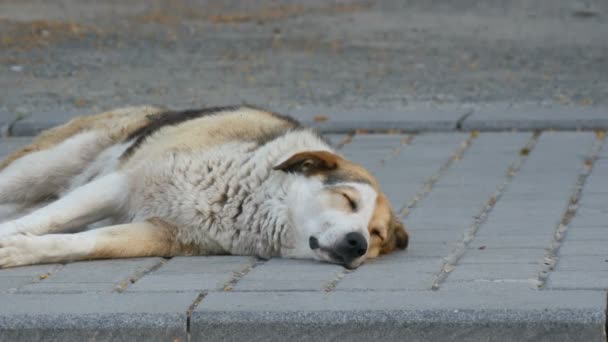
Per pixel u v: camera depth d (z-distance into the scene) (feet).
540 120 55.47
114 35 93.71
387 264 31.81
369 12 110.42
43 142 40.55
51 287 29.09
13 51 84.02
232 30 98.22
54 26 96.12
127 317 26.40
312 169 33.14
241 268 31.53
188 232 33.47
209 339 26.35
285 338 26.21
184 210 33.24
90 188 34.17
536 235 34.96
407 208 40.01
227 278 30.09
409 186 43.52
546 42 91.56
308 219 32.24
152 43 90.53
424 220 37.93
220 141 34.22
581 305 26.13
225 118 35.94
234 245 33.60
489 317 25.85
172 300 27.58
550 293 27.37
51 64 79.30
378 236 32.53
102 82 72.49
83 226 34.81
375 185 33.47
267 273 30.71
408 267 31.19
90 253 32.12
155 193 33.68
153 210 33.76
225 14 108.58
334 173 32.99
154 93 68.23
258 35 95.45
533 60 82.17
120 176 34.50
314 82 72.64
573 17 105.91
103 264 31.99
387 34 96.37
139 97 66.64
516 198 40.98
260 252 33.45
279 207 32.81
